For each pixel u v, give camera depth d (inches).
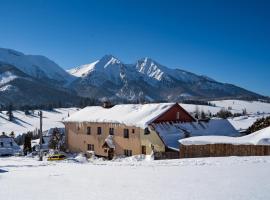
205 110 7381.9
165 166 1072.2
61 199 641.0
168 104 2034.9
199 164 1059.9
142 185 742.5
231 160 1079.0
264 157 1102.4
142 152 1910.7
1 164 1545.3
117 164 1254.3
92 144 2213.3
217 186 676.1
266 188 630.5
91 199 628.7
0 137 3378.4
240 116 5078.7
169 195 625.0
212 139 1545.3
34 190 744.3
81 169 1125.7
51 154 2185.0
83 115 2368.4
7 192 731.4
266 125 2046.0
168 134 1846.7
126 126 1989.4
